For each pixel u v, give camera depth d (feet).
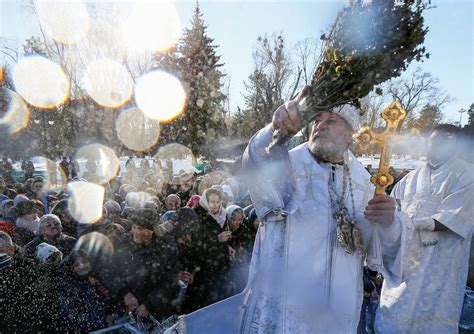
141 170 43.86
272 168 5.39
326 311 5.54
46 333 9.09
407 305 9.80
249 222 14.46
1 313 8.66
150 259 10.76
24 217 12.96
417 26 4.44
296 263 5.61
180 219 12.69
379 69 4.53
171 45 44.01
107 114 68.64
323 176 5.94
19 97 65.46
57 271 9.64
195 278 12.63
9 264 9.02
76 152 66.59
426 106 93.09
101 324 9.80
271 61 45.83
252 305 5.93
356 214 6.00
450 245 9.77
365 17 4.45
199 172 31.01
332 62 4.65
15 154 65.72
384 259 6.31
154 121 48.08
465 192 9.62
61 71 66.13
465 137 10.21
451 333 9.73
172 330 6.57
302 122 4.72
